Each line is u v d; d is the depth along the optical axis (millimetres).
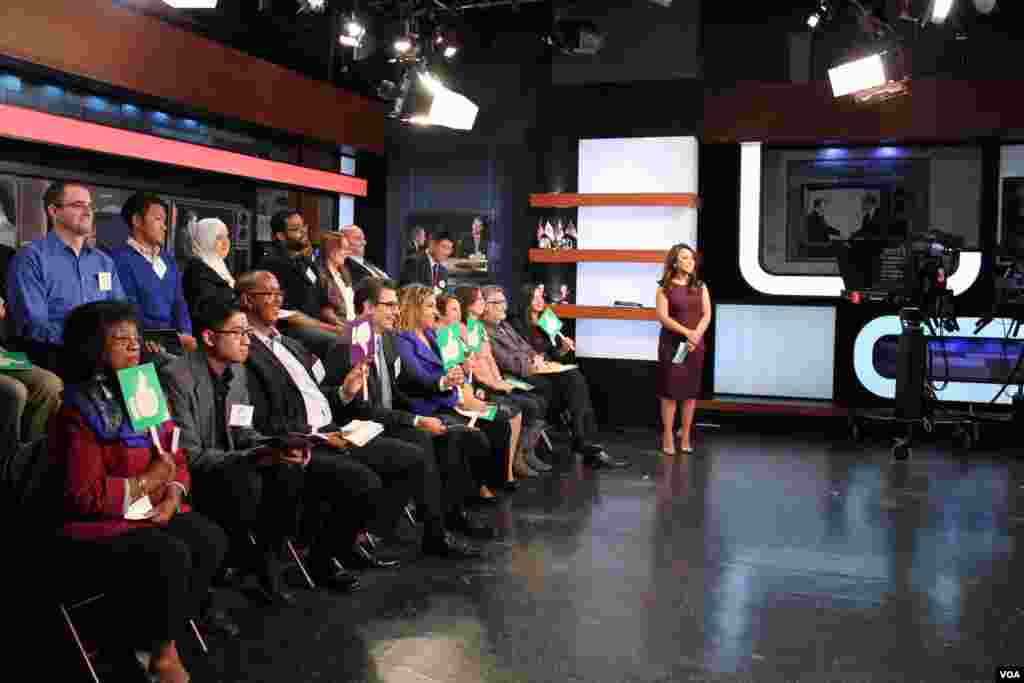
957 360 8578
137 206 4734
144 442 3027
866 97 7797
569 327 9164
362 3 7516
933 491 6277
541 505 5793
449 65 9234
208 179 7383
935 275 7645
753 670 3336
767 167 9031
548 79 9094
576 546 4891
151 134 6770
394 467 4449
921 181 8703
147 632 2910
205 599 3568
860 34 8539
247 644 3467
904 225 8758
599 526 5305
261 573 3895
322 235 5887
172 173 7016
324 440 3740
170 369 3596
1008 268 8039
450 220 9336
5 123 5492
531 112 9148
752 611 3953
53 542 2904
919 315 7758
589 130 8992
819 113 8547
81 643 3035
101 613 3086
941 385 8602
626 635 3652
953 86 8234
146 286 4742
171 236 6973
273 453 3670
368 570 4418
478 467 5777
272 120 7602
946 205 8656
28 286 4094
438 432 4801
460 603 3975
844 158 8859
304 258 5914
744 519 5500
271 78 7566
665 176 8875
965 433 7879
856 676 3301
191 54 6699
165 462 3021
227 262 7582
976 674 3330
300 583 4180
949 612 3967
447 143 9328
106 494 2898
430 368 5211
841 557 4754
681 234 8844
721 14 8898
